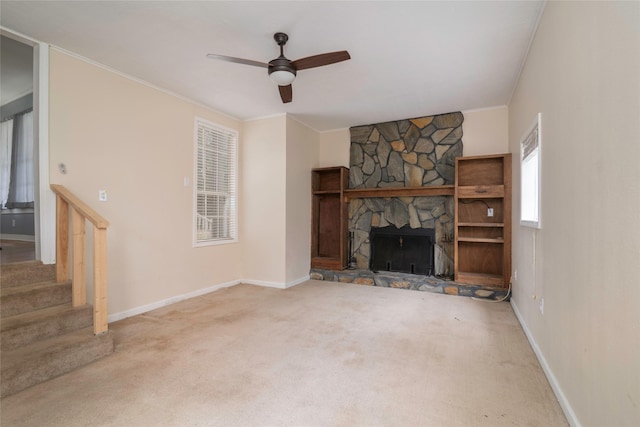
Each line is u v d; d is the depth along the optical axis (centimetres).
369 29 270
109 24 263
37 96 289
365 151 561
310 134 573
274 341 285
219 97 428
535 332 265
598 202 145
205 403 192
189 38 285
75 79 312
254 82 378
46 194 291
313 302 411
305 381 217
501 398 197
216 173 484
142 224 372
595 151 149
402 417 178
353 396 199
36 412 182
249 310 377
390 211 542
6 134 541
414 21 258
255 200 520
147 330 312
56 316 251
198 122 450
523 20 257
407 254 519
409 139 526
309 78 368
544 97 242
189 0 232
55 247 295
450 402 193
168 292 402
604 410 136
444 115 500
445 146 500
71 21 258
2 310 244
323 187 598
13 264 271
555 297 208
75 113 312
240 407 188
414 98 434
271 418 177
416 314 361
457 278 457
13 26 265
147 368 235
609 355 132
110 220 339
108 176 338
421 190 505
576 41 174
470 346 274
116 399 195
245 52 310
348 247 573
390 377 222
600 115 144
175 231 413
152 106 385
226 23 262
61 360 225
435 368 235
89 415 180
